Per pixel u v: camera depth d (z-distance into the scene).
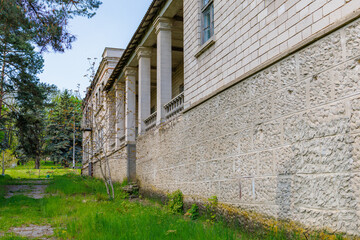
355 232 4.25
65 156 42.94
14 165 55.19
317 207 4.88
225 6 8.31
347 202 4.40
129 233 5.61
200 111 9.32
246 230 6.61
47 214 9.48
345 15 4.71
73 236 6.40
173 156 11.23
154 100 23.75
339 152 4.58
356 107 4.38
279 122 5.87
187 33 10.73
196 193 9.23
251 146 6.70
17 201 12.57
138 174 15.70
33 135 22.48
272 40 6.37
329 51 4.88
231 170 7.44
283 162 5.69
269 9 6.50
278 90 5.96
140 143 15.62
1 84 22.08
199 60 9.72
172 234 5.41
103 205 10.51
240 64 7.47
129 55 18.34
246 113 6.96
